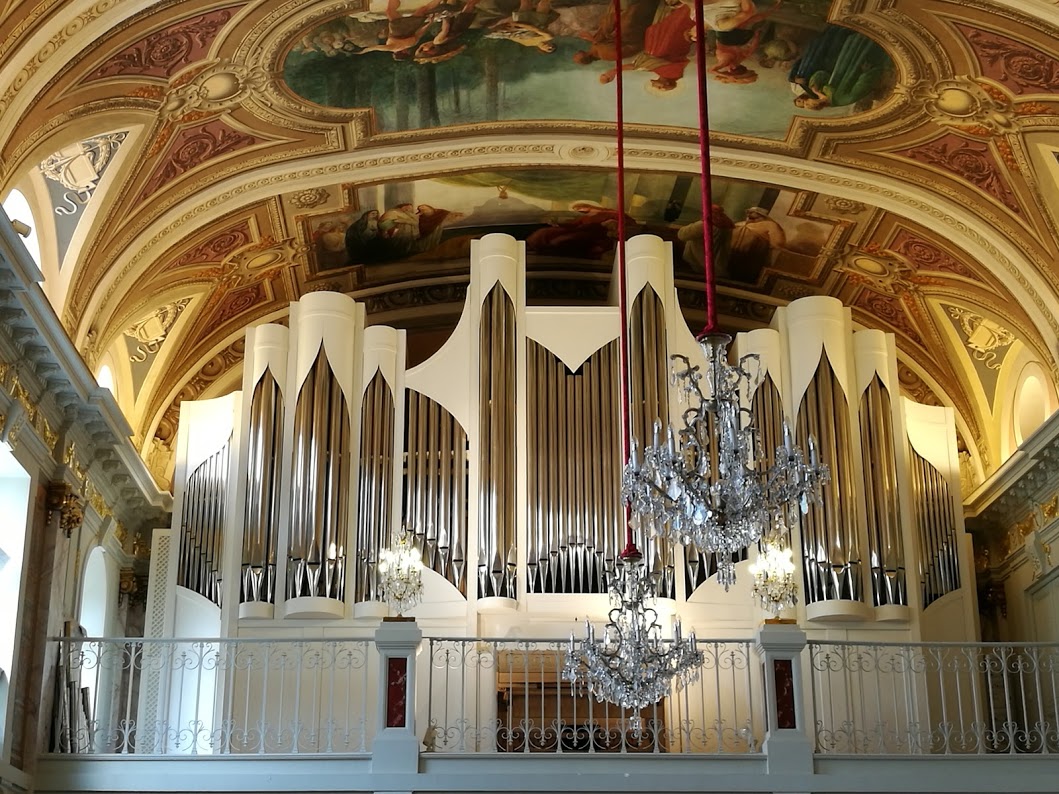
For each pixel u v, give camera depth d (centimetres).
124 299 1419
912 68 1259
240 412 1480
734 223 1590
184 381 1677
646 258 1516
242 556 1400
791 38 1245
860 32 1223
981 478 1675
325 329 1480
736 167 1456
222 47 1207
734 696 1245
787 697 1191
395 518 1418
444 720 1348
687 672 1159
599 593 1384
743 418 1478
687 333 1494
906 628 1422
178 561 1445
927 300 1627
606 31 1247
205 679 1406
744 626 1391
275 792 1156
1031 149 1308
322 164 1434
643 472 909
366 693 1230
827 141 1404
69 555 1342
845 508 1432
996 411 1656
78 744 1284
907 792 1159
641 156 1450
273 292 1680
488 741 1345
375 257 1658
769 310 1753
